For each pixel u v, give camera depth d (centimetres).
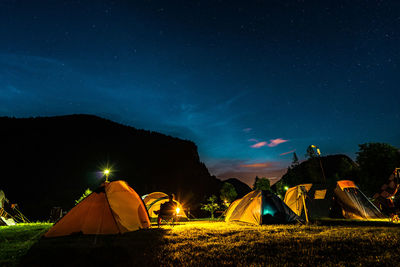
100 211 849
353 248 503
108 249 547
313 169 4066
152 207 1880
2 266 449
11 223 1466
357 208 1390
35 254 528
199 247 553
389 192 1377
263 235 695
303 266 401
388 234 658
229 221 1279
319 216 1417
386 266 389
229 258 459
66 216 816
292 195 1553
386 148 2694
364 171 2777
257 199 1131
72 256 504
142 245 596
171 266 418
